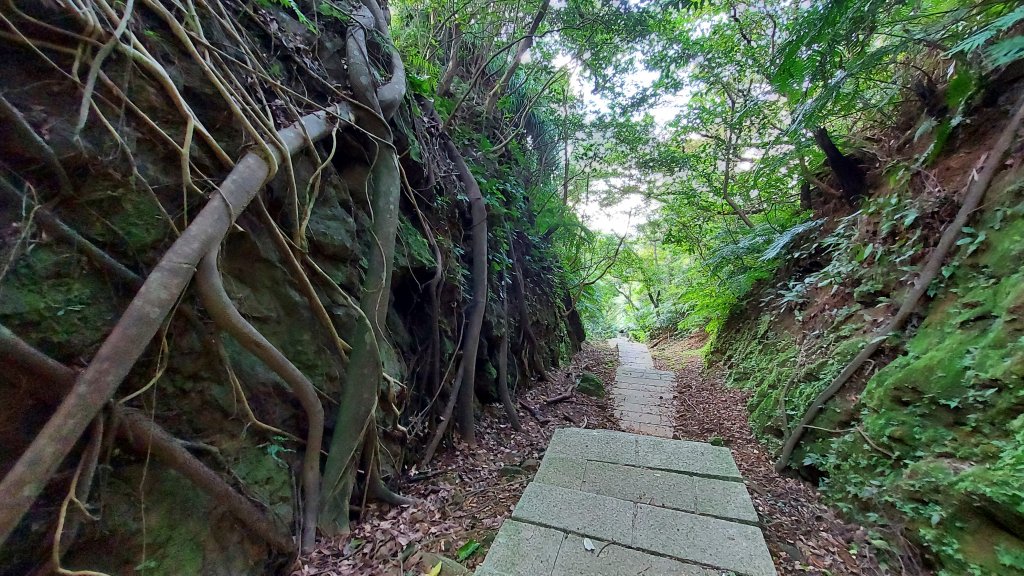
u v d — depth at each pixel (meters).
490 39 5.68
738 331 6.11
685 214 7.73
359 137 2.72
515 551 2.04
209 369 1.69
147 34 1.61
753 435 3.81
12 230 1.19
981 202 2.59
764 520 2.39
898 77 4.05
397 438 2.77
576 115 7.18
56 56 1.33
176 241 1.46
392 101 2.89
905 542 2.04
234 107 1.80
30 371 1.17
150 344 1.46
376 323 2.46
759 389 4.23
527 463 3.22
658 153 7.10
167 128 1.60
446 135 4.20
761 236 5.64
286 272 2.07
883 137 4.30
